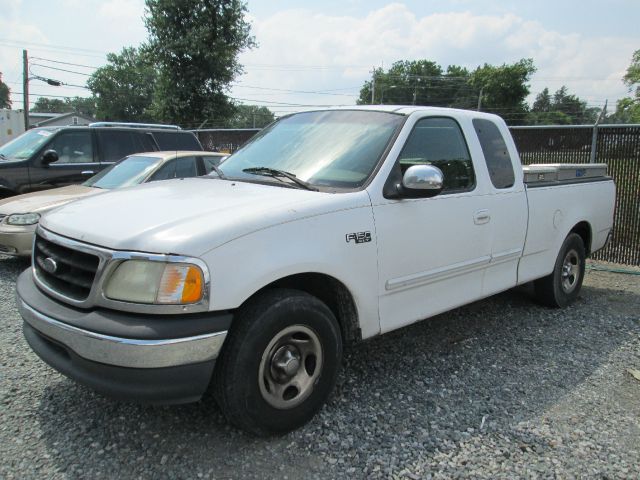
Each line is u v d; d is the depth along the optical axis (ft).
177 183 12.95
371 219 11.07
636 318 17.74
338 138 12.85
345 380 12.52
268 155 13.43
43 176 28.14
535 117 271.49
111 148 31.09
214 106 99.40
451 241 13.01
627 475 9.18
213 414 10.78
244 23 100.01
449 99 286.46
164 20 95.14
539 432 10.50
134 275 8.53
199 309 8.57
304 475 8.98
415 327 16.34
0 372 12.46
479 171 14.11
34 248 10.82
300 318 9.89
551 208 16.88
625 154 26.03
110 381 8.50
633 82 159.84
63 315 9.02
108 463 9.16
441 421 10.80
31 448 9.53
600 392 12.28
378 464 9.33
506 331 16.19
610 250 26.99
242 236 9.09
